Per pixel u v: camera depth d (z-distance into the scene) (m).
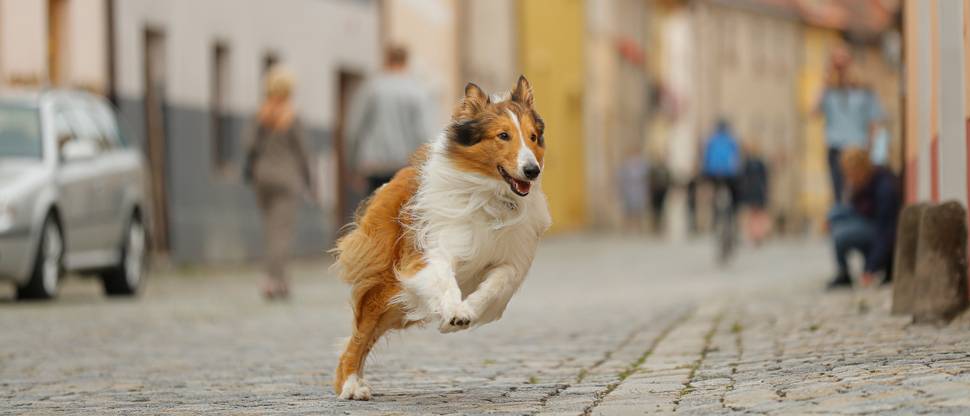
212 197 27.44
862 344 9.59
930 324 10.55
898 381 7.15
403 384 9.23
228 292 19.92
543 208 8.17
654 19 60.53
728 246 27.41
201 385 9.48
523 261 8.12
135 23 25.17
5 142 17.41
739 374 8.65
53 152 17.48
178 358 11.32
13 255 16.38
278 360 11.05
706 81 66.88
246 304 17.47
